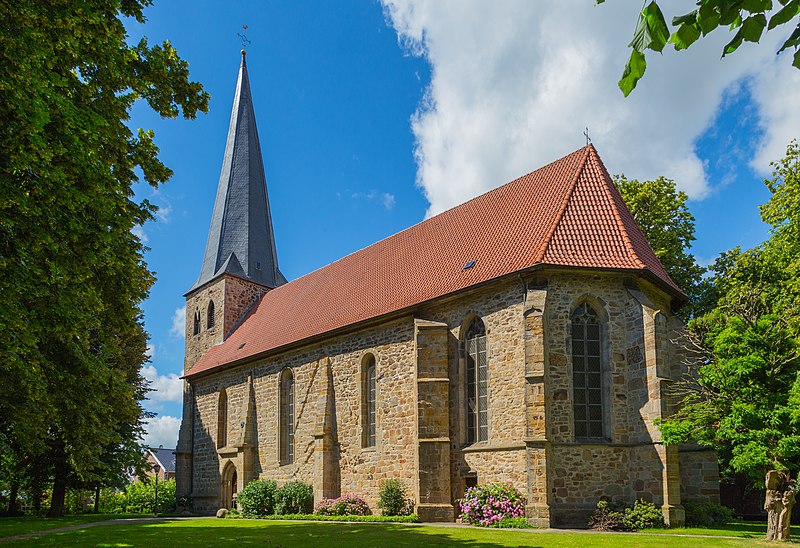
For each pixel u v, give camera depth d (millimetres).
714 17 4535
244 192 49938
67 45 13719
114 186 15438
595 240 24328
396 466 26922
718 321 21297
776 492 17516
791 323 20062
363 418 29281
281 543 18156
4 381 15852
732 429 18125
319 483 30188
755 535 18656
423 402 25219
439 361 25703
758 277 32781
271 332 38500
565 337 23094
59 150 12648
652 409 21797
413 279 29828
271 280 48938
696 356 24234
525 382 22297
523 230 26266
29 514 42531
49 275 13836
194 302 48750
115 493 63125
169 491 64875
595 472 22125
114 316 17844
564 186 26828
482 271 25703
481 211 30453
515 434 23000
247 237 48562
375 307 29969
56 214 13445
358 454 29125
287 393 35219
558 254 23531
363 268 35781
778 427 17734
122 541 19438
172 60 18562
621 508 21516
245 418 37219
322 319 33812
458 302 26016
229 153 51781
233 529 23375
